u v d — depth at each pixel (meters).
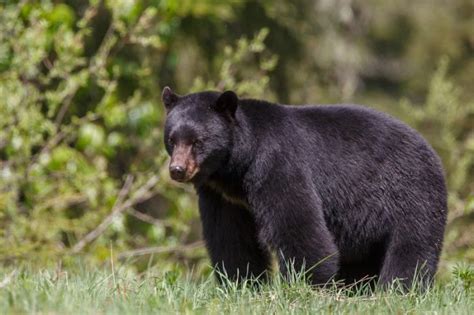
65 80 15.70
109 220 14.24
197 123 8.91
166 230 18.80
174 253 15.24
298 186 8.87
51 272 9.31
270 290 8.15
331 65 22.03
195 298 7.79
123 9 14.45
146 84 17.30
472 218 18.59
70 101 16.08
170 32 16.36
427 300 8.10
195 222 19.02
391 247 9.24
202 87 15.33
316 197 8.95
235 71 18.05
